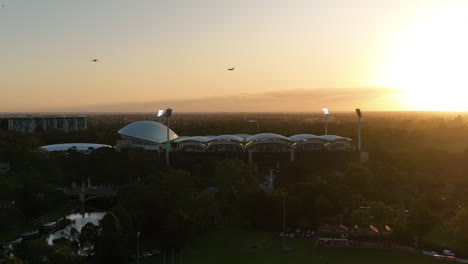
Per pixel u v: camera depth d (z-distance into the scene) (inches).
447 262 7475.4
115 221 7475.4
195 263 7465.6
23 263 5885.8
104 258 7219.5
